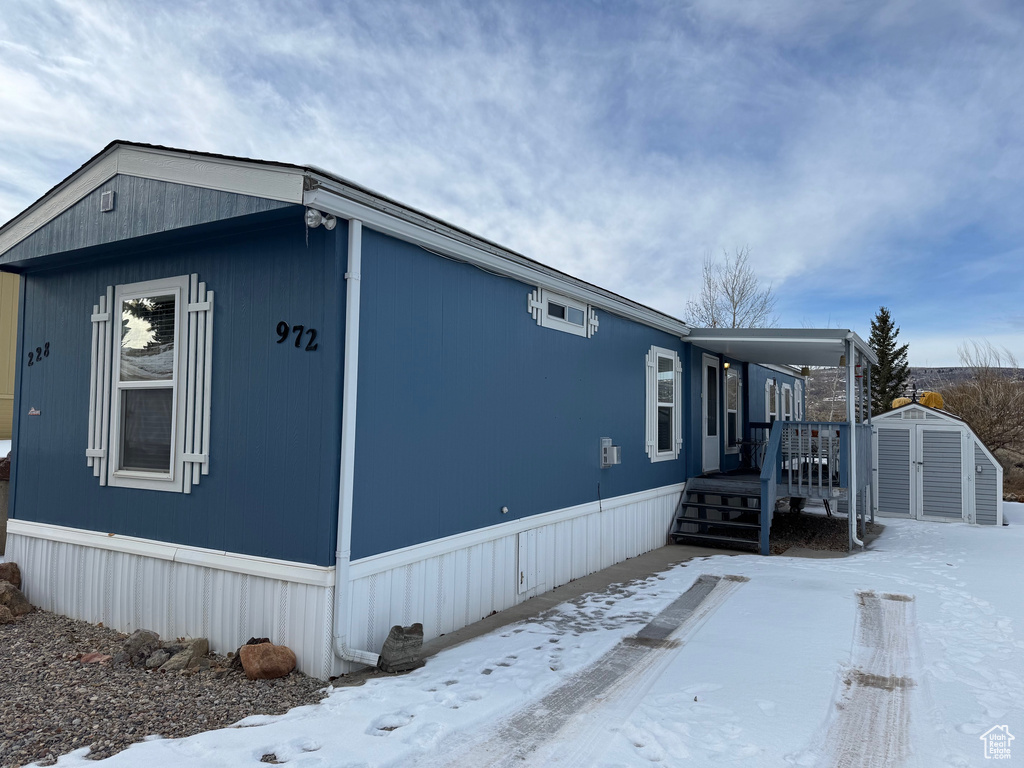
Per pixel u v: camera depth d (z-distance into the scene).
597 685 4.05
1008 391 23.56
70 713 3.63
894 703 3.77
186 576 4.95
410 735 3.25
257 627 4.55
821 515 13.15
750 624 5.38
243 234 4.84
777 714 3.58
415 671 4.33
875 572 7.48
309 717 3.52
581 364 7.70
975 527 11.79
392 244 4.80
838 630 5.17
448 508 5.37
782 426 9.78
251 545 4.62
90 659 4.60
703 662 4.45
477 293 5.82
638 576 7.54
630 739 3.28
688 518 10.00
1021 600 6.16
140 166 5.00
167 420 5.26
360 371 4.46
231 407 4.80
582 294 7.46
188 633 4.91
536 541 6.67
